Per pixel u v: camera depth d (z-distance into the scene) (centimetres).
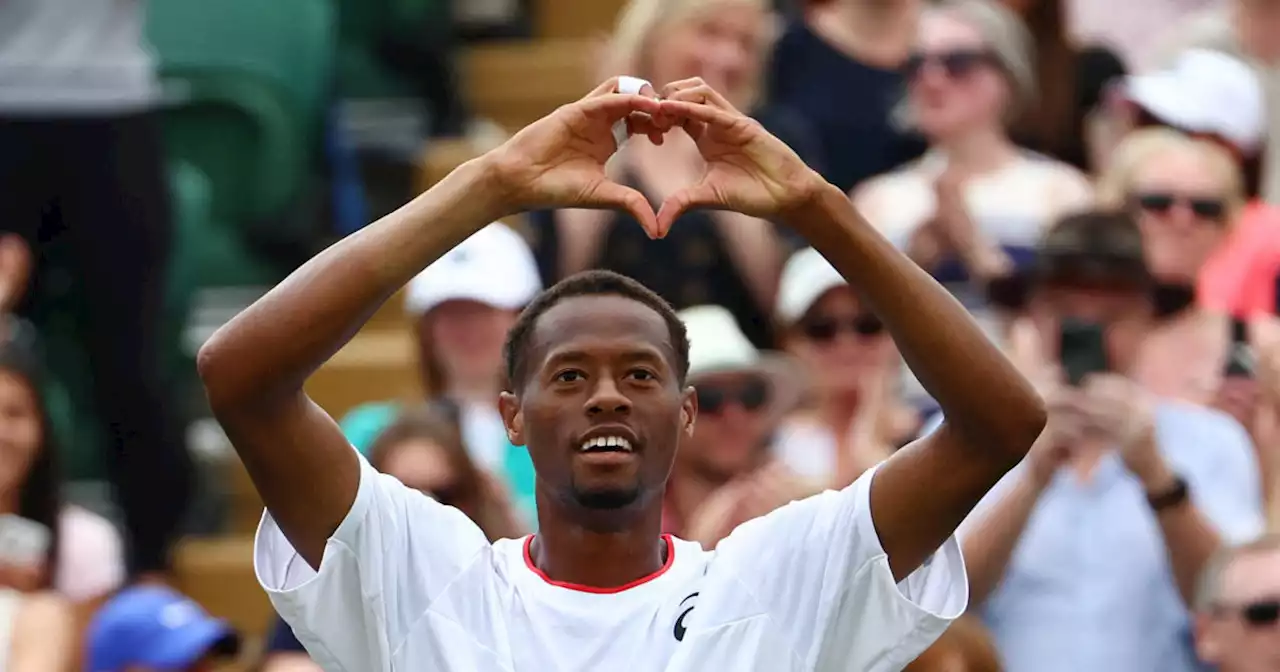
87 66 2488
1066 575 1817
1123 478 1839
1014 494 1748
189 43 2864
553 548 1228
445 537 1241
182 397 2695
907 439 1962
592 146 1187
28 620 1989
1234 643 1766
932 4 2525
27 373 2120
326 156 2939
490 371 2150
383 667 1208
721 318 1958
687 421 1248
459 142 3100
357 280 1155
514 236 2195
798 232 1191
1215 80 2341
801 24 2520
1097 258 1844
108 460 2473
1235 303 2208
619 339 1190
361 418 2159
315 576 1214
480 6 3316
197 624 1966
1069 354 1791
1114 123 2445
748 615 1214
